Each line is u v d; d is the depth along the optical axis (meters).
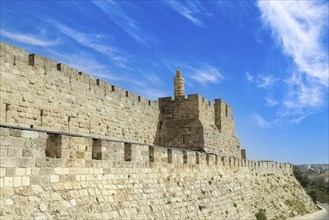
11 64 28.14
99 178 21.80
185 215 29.62
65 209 18.55
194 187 33.75
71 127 33.81
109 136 39.44
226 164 44.53
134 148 25.47
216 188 38.66
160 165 28.75
